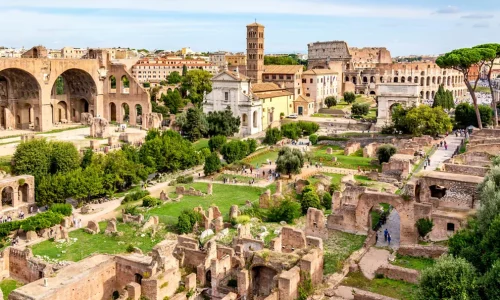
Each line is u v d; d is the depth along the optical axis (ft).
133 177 371.76
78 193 334.03
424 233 224.12
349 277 189.78
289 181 368.48
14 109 566.36
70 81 634.43
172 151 412.16
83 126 595.47
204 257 220.64
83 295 193.26
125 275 205.16
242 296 187.93
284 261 184.65
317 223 246.68
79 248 261.03
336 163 410.93
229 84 572.10
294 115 649.20
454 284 140.05
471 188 244.01
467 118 483.51
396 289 176.86
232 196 343.46
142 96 613.11
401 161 343.05
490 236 157.48
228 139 541.75
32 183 348.79
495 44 437.17
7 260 237.86
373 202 241.35
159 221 291.17
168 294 194.90
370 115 655.35
